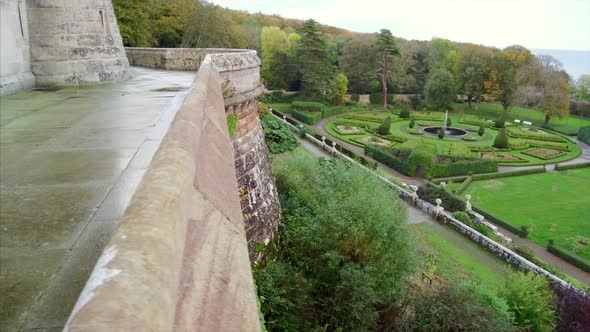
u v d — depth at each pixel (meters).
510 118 83.94
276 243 19.42
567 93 76.69
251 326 2.60
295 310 15.01
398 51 88.19
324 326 15.50
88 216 3.94
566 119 83.38
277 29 92.62
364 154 51.97
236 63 15.62
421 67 99.00
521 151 55.22
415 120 75.06
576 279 24.33
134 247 1.78
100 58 15.06
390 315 17.69
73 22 14.20
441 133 60.47
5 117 8.62
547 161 50.91
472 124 72.81
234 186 4.56
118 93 12.26
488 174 43.19
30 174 5.12
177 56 21.77
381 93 93.81
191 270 2.42
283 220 21.53
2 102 10.55
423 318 17.08
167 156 3.08
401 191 34.50
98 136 7.02
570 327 19.19
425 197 34.78
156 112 9.20
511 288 20.19
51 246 3.37
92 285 1.53
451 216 30.27
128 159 5.77
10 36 12.27
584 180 43.47
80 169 5.33
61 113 9.08
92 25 14.80
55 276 2.96
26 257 3.19
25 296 2.73
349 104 88.81
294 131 57.62
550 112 76.00
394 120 72.94
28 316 2.56
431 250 25.81
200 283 2.43
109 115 8.83
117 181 4.91
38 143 6.59
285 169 27.86
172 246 2.00
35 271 3.01
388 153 47.84
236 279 2.88
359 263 17.44
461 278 22.80
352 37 113.00
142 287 1.58
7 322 2.50
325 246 17.86
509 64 83.75
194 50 21.48
